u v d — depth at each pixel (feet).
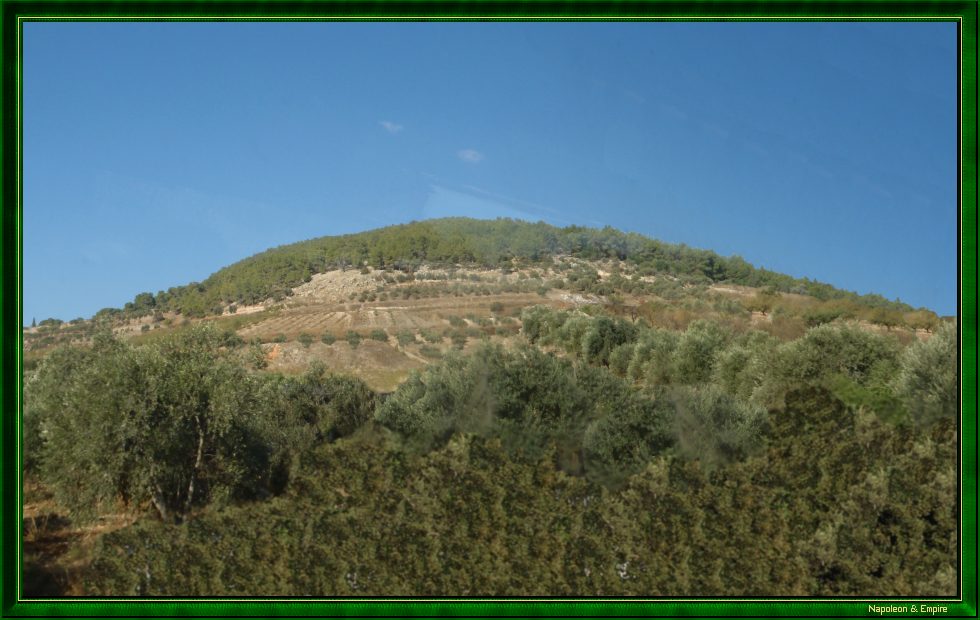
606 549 26.76
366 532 26.40
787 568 26.66
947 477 27.12
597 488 28.27
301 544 26.00
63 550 26.84
